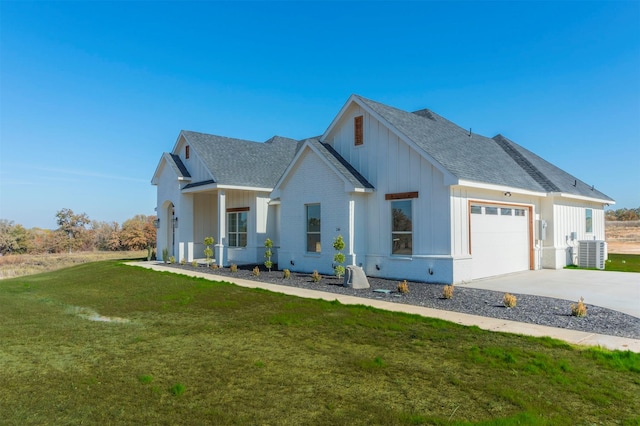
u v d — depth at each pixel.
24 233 49.19
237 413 4.62
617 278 15.25
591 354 6.27
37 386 5.50
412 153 14.75
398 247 15.21
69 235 51.66
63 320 9.75
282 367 6.05
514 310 9.61
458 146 17.03
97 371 6.06
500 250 16.25
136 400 5.01
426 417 4.42
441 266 13.78
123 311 10.70
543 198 18.80
